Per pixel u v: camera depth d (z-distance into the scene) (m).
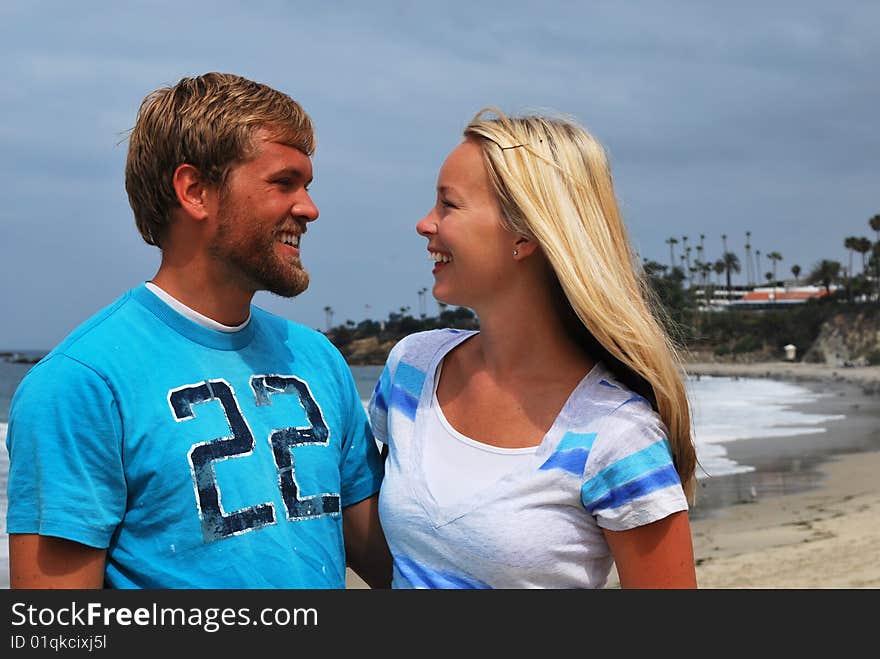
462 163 2.23
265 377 2.38
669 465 2.11
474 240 2.20
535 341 2.26
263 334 2.45
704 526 11.52
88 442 2.06
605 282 2.12
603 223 2.19
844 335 115.44
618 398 2.17
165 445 2.14
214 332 2.31
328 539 2.38
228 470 2.20
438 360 2.42
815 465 18.52
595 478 2.10
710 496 14.23
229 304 2.33
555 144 2.16
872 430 28.27
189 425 2.18
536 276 2.24
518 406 2.25
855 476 16.53
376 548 2.63
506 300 2.25
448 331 2.53
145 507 2.13
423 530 2.22
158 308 2.27
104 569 2.13
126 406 2.12
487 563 2.14
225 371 2.30
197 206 2.26
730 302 165.38
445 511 2.18
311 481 2.36
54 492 2.03
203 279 2.29
